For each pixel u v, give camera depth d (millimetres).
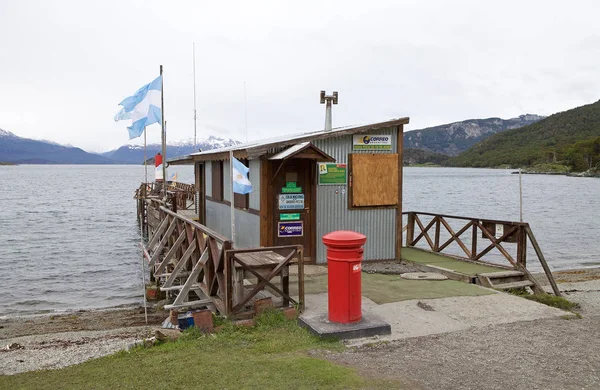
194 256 9820
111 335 9281
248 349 6008
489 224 10719
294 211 10570
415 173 191500
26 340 9172
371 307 7629
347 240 6457
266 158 10164
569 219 37969
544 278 15016
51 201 61062
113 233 32062
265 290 8602
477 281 9594
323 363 5371
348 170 10914
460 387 4812
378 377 5031
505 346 6012
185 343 6375
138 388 4973
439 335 6438
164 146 19234
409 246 13703
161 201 19250
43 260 22156
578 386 4848
